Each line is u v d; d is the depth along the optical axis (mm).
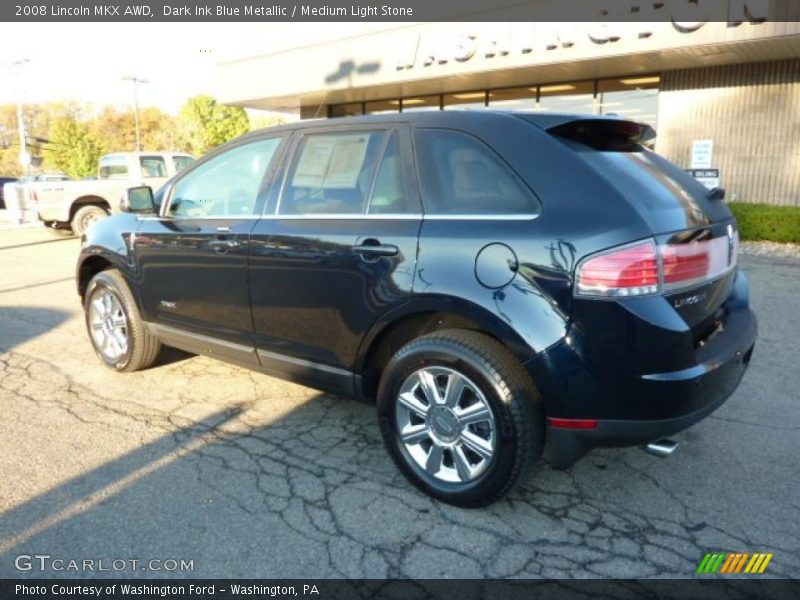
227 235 3695
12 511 2877
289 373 3600
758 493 3025
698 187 3135
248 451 3463
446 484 2902
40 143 70688
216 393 4309
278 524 2793
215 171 3994
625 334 2459
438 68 13508
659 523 2793
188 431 3709
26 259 10578
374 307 3041
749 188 12281
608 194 2572
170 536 2707
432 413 2912
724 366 2713
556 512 2881
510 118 2908
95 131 70938
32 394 4293
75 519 2818
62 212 12727
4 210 26656
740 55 11102
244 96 17719
